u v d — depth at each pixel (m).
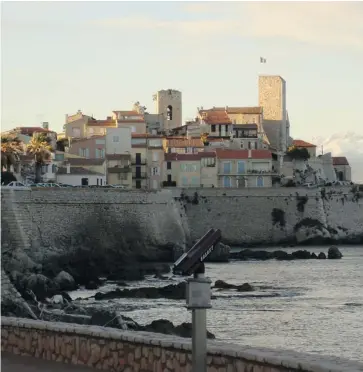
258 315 93.56
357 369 26.81
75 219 171.62
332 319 90.50
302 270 152.75
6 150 193.62
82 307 89.94
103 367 35.41
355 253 192.88
